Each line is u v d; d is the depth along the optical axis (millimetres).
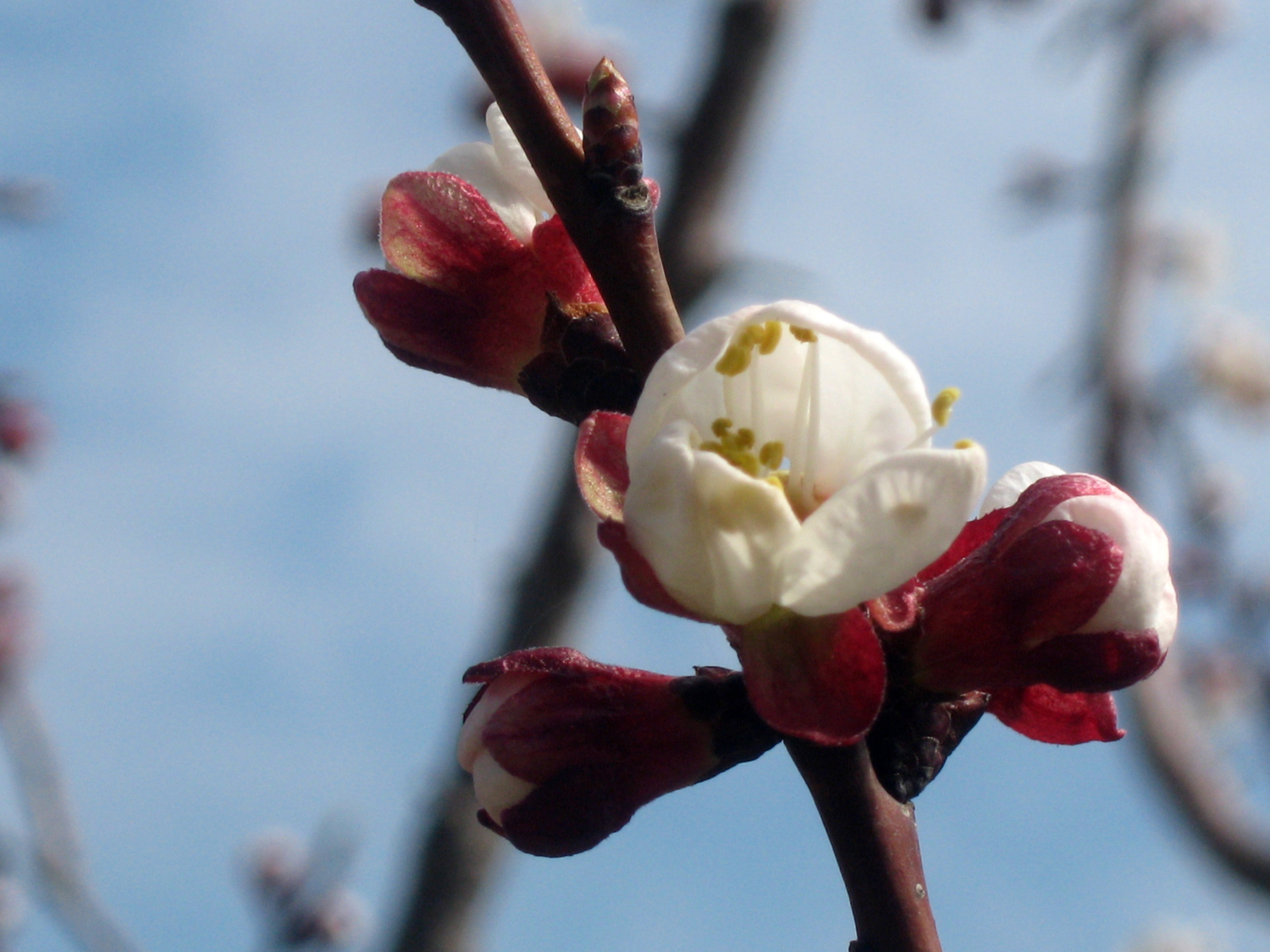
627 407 292
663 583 275
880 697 276
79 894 474
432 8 288
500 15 287
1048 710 289
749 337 278
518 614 488
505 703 288
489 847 472
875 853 283
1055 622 281
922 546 274
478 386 298
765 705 276
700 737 287
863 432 279
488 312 296
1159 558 282
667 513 273
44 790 484
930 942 282
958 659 283
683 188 525
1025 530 283
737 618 276
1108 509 282
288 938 521
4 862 469
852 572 274
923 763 284
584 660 288
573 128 288
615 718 287
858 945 283
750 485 273
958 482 273
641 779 287
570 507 494
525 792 287
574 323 293
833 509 274
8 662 521
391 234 298
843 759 283
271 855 536
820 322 275
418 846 477
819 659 277
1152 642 281
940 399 278
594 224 286
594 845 287
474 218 297
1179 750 615
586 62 540
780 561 274
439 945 463
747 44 539
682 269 513
